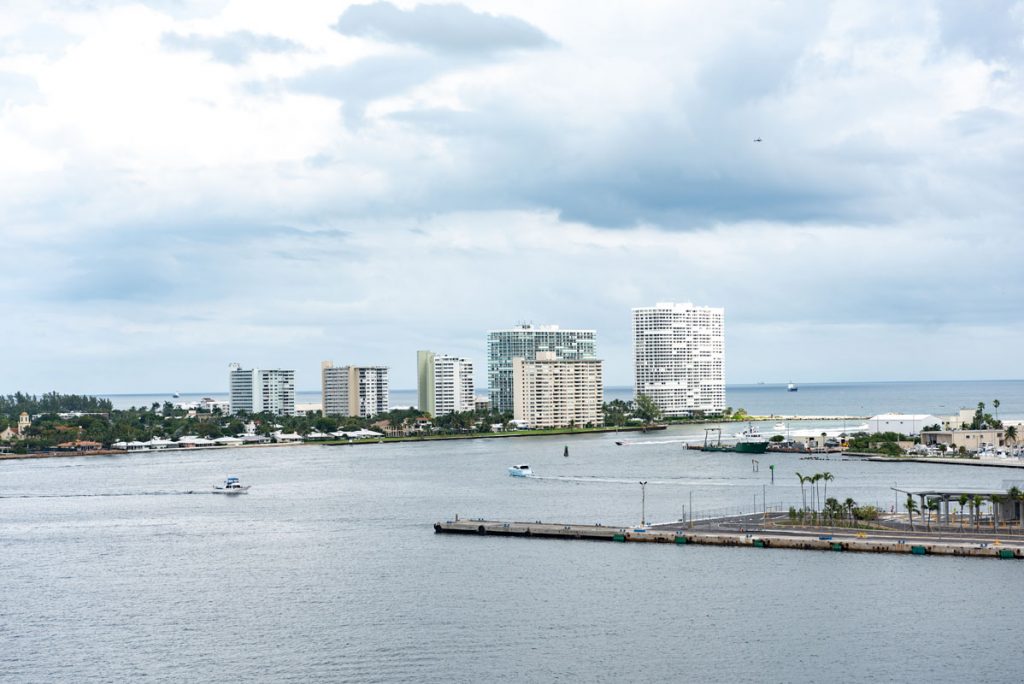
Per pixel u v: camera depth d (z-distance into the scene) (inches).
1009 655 7667.3
